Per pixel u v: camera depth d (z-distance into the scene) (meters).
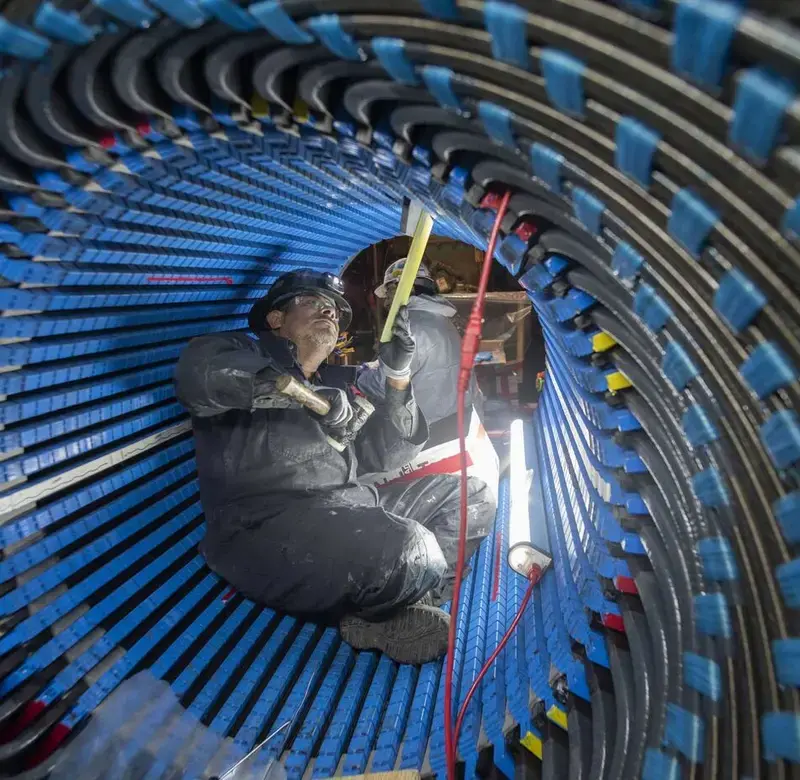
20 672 1.43
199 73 0.91
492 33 0.59
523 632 1.52
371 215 2.27
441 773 1.28
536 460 2.78
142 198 1.33
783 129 0.45
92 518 1.73
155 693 1.57
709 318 0.65
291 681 1.72
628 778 0.89
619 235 0.71
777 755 0.61
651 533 1.00
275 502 1.87
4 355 1.35
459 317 4.51
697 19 0.44
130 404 1.86
